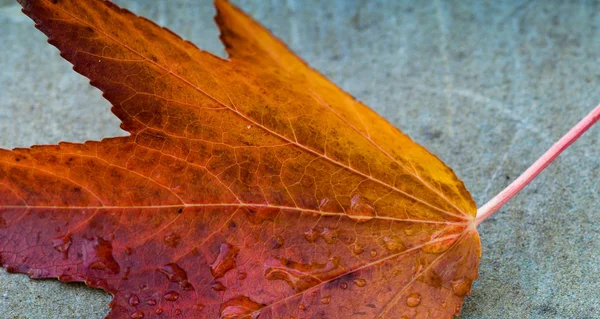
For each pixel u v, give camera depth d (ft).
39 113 1.03
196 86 0.77
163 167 0.78
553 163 0.95
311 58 1.12
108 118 1.03
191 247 0.79
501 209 0.91
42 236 0.77
